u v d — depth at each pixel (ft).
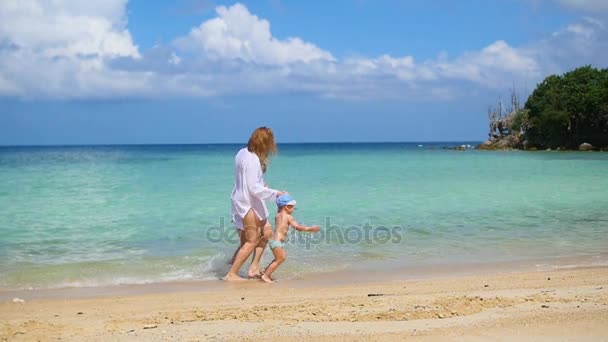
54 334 16.79
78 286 24.29
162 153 270.26
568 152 235.40
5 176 91.04
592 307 18.97
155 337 16.24
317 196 57.82
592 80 269.44
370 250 32.01
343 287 23.91
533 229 38.99
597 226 40.19
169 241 34.53
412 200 54.70
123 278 25.72
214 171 103.50
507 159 160.45
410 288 23.54
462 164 129.70
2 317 19.16
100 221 42.11
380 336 15.90
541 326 16.69
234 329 16.97
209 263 28.76
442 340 15.51
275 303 21.02
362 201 53.67
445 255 30.83
